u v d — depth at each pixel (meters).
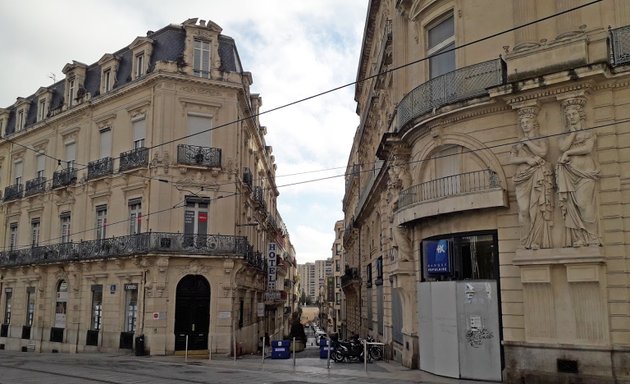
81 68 32.28
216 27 27.89
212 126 27.31
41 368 16.72
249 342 30.59
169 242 25.14
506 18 14.45
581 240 11.89
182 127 26.56
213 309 25.69
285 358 21.81
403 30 18.83
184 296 25.47
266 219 41.78
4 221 37.09
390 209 19.23
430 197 15.59
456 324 13.99
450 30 16.12
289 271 78.50
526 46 13.31
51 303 30.88
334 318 84.25
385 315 21.17
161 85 26.44
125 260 26.27
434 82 15.66
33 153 35.19
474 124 14.31
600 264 11.71
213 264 26.08
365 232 33.50
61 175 31.39
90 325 28.19
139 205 26.86
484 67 14.42
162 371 16.16
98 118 29.95
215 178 26.84
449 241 14.67
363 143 35.22
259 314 28.88
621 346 11.41
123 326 26.25
